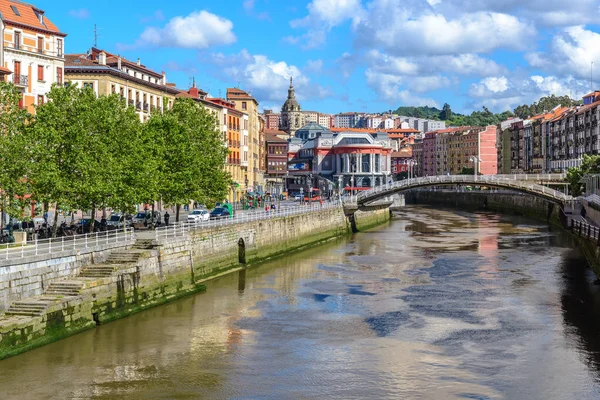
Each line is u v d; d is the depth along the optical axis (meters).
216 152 81.44
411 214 174.00
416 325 50.28
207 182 78.56
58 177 53.44
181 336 46.72
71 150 55.84
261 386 37.56
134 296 52.75
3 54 72.19
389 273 73.38
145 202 67.69
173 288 58.75
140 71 104.06
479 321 51.44
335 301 58.47
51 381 37.25
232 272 74.00
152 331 47.59
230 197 136.38
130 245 56.97
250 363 41.28
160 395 35.94
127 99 97.00
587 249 78.00
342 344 45.38
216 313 53.47
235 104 154.12
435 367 40.84
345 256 88.06
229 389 37.03
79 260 50.06
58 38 80.81
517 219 153.88
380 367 40.81
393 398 36.03
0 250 47.06
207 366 40.59
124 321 50.12
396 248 96.62
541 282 67.19
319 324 50.56
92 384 37.09
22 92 75.69
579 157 179.62
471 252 90.88
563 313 53.88
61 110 57.12
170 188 70.44
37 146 52.53
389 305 56.94
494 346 45.00
